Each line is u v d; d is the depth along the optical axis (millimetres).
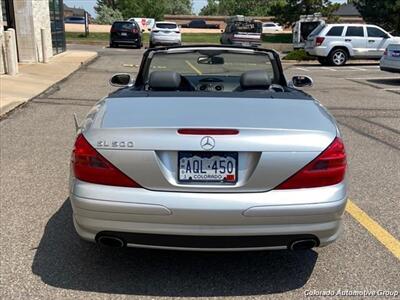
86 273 3500
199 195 3010
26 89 12062
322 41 22406
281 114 3377
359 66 22375
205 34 51781
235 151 3027
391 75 18297
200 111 3367
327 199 3066
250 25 32656
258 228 3033
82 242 3973
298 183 3070
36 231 4172
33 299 3164
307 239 3119
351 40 22391
